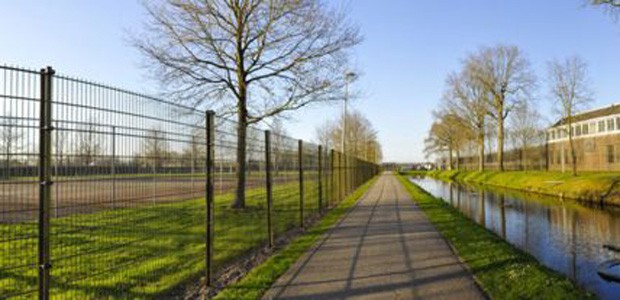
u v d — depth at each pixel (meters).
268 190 8.07
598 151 40.31
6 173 3.13
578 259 9.63
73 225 4.11
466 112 41.00
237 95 13.37
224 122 6.49
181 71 12.72
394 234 9.34
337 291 5.15
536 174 32.50
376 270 6.15
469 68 39.56
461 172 52.81
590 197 21.19
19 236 3.92
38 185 3.41
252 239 8.46
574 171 27.20
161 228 5.84
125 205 4.39
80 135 3.72
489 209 19.28
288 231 9.77
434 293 5.07
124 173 4.31
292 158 11.96
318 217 12.37
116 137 4.13
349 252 7.40
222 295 4.98
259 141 8.52
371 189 27.81
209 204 5.50
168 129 5.00
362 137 53.94
